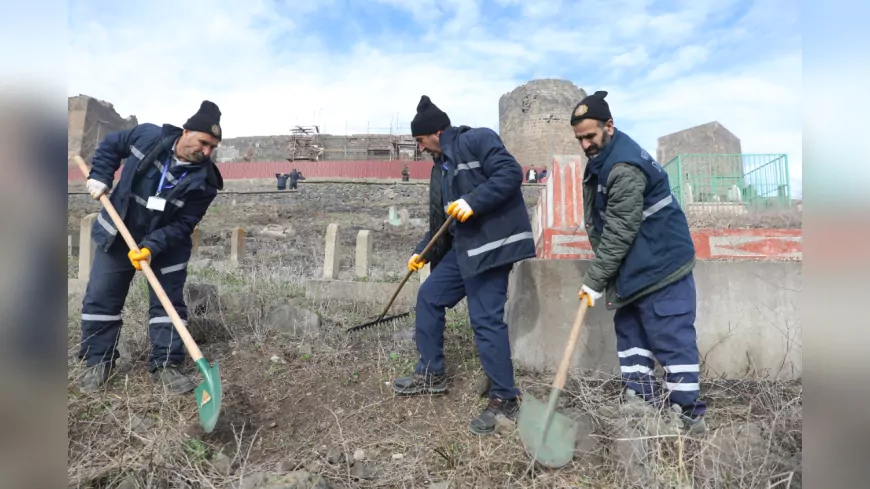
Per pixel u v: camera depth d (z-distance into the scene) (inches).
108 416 102.3
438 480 87.6
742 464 78.3
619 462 86.0
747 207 309.1
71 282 222.5
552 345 133.3
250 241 585.6
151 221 118.4
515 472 89.5
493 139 109.3
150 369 122.1
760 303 132.3
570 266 134.0
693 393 98.7
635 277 100.4
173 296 124.9
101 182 116.0
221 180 129.3
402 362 137.6
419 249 134.6
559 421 88.8
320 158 1360.7
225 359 136.6
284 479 78.0
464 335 160.2
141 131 120.9
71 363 118.6
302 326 157.6
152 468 83.4
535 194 848.9
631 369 108.3
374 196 870.4
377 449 98.0
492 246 106.8
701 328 132.0
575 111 105.1
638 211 97.2
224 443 97.2
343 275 295.4
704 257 165.5
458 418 109.8
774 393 108.5
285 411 111.7
